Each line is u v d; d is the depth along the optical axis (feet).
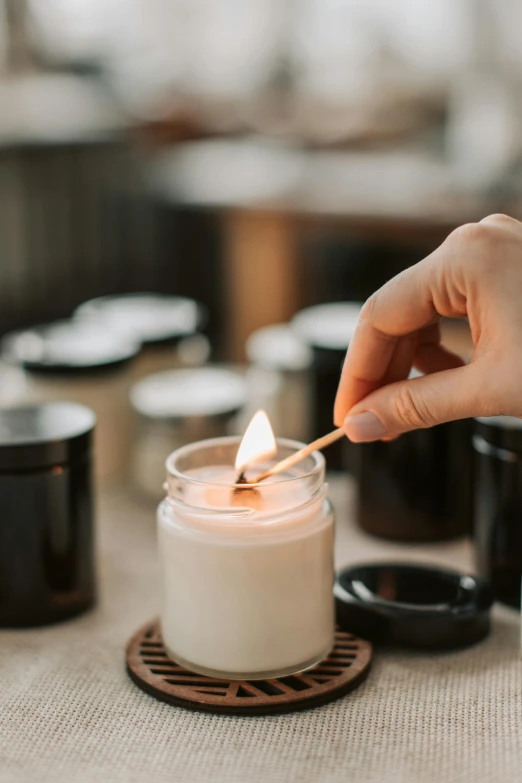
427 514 2.46
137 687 2.05
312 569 2.03
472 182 5.80
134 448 2.78
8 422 2.27
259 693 2.00
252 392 2.91
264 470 2.19
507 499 2.22
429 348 2.28
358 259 6.35
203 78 8.84
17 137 6.93
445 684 2.05
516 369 1.98
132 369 2.81
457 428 2.45
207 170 6.97
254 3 8.68
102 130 7.52
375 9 8.44
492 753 1.89
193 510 2.03
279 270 5.74
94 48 8.84
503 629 2.20
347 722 1.96
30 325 7.30
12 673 2.09
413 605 2.18
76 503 2.22
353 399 2.19
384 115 7.54
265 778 1.85
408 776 1.85
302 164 6.96
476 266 1.98
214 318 7.43
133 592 2.34
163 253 7.75
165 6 8.76
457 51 8.20
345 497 2.71
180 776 1.85
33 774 1.86
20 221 7.10
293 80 8.52
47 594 2.21
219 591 2.01
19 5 8.28
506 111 6.65
